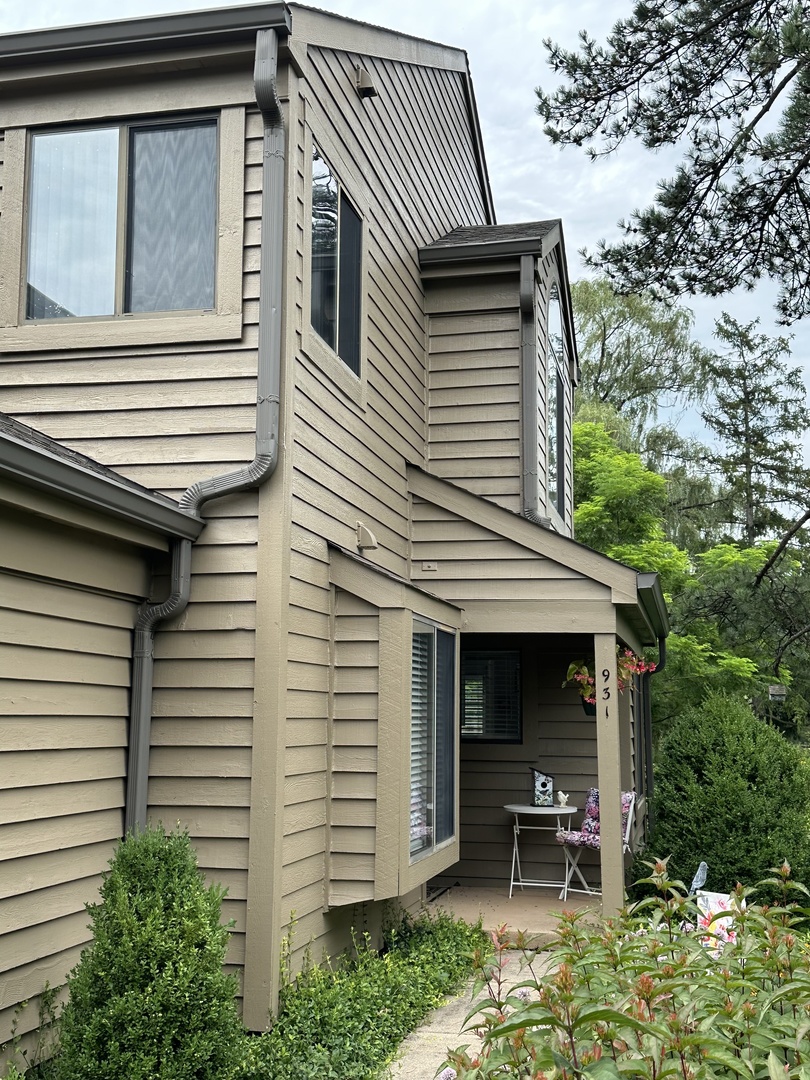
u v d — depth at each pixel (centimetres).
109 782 505
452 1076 279
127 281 581
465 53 1111
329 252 658
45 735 450
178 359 564
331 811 610
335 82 679
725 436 2797
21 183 595
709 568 1777
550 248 1009
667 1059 241
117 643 515
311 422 603
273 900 515
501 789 1009
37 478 400
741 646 1658
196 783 531
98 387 572
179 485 554
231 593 541
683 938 312
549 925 787
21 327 584
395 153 863
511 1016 254
